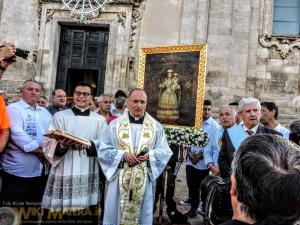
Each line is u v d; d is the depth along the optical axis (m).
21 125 6.38
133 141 6.68
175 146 8.73
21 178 6.27
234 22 18.84
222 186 5.25
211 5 18.67
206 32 18.50
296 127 6.02
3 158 6.29
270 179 1.75
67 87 19.45
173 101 8.97
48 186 6.41
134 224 6.40
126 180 6.43
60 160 6.31
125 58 18.59
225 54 18.33
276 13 19.39
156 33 18.72
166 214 9.55
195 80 8.80
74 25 19.38
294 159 1.85
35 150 6.31
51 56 18.94
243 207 1.83
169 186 8.51
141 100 6.81
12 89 18.81
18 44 19.14
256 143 1.92
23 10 19.34
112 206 6.44
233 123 7.91
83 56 19.44
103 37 19.44
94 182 6.70
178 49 9.13
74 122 6.70
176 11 18.75
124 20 18.77
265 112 7.80
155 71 9.33
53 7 19.11
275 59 18.77
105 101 9.77
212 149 8.26
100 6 18.72
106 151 6.50
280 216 1.74
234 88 18.48
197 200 9.16
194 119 8.65
